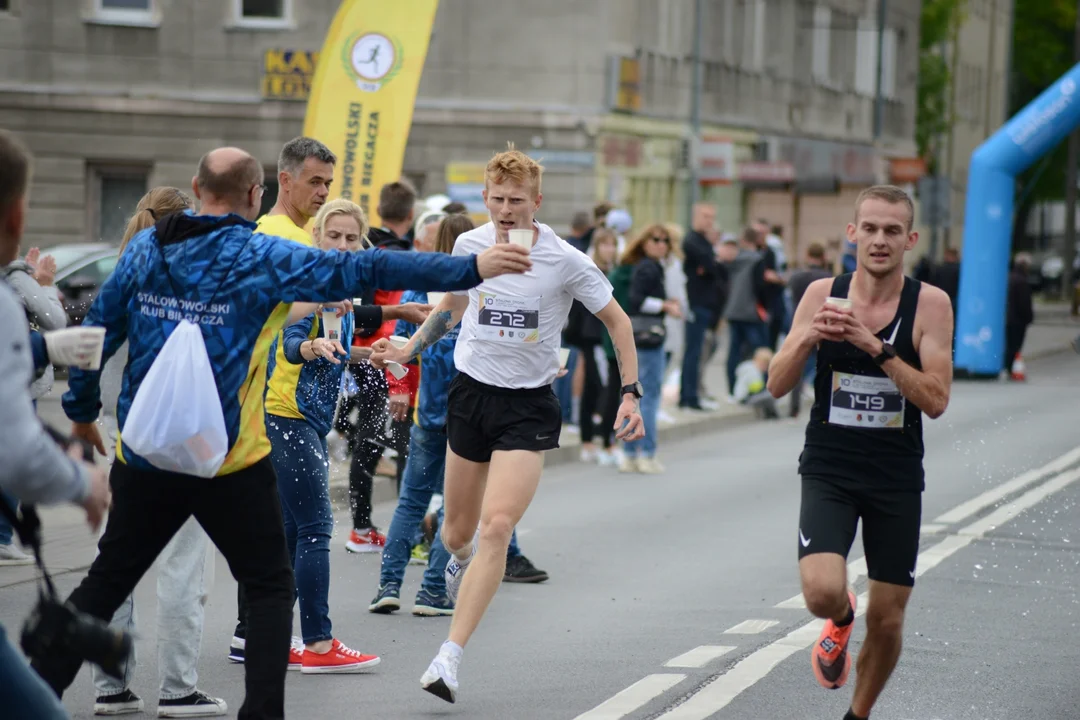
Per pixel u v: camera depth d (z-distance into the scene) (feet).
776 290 187.11
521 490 57.00
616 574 86.58
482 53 288.30
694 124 340.39
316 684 61.11
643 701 58.18
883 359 48.37
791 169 347.56
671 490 122.31
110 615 46.83
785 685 60.75
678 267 161.48
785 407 185.88
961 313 211.82
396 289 45.55
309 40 278.05
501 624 73.00
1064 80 199.62
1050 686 61.62
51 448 34.68
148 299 46.14
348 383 86.02
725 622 73.31
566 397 151.94
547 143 288.71
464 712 56.70
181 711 55.26
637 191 317.01
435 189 288.51
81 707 56.54
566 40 287.28
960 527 102.58
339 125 121.80
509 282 58.23
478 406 58.70
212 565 57.47
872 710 57.62
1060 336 358.02
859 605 75.92
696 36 338.34
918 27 540.11
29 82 272.51
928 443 154.71
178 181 278.05
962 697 59.72
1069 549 94.43
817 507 49.73
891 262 49.83
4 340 34.06
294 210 63.72
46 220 274.36
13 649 34.19
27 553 84.02
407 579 84.28
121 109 274.77
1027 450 148.87
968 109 625.82
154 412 44.86
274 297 45.70
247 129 279.08
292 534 64.13
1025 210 567.59
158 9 275.80
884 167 496.23
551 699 58.59
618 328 60.64
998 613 75.72
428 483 75.31
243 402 46.16
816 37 443.73
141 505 46.37
